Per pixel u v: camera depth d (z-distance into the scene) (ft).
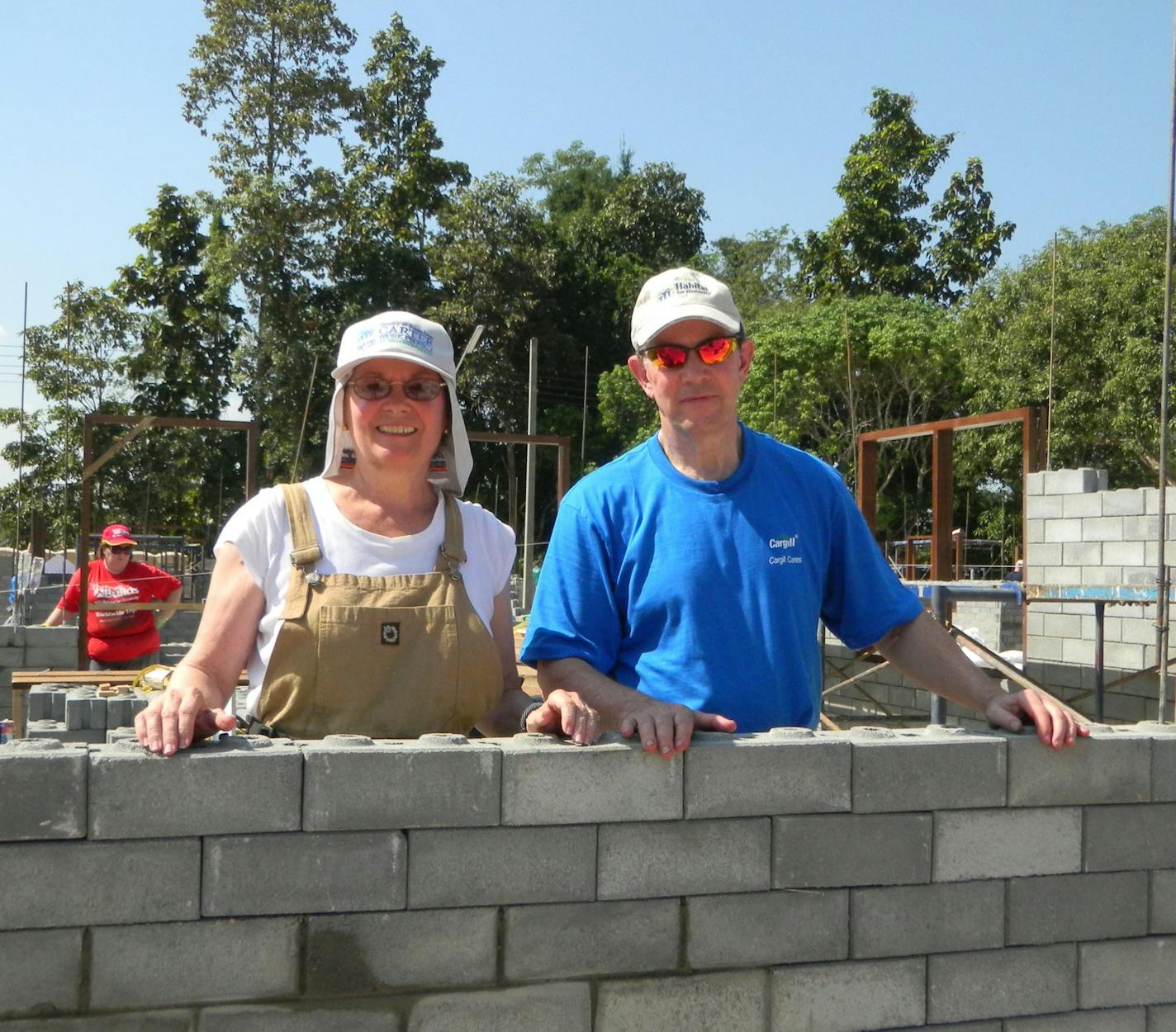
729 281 127.03
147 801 7.59
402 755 8.00
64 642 31.24
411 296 106.83
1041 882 9.40
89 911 7.50
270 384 98.07
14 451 84.07
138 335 96.78
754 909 8.70
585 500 10.03
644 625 9.83
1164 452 17.49
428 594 9.44
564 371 118.73
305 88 103.81
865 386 93.91
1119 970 9.58
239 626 9.31
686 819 8.57
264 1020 7.73
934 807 9.13
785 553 9.80
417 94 114.83
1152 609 31.09
